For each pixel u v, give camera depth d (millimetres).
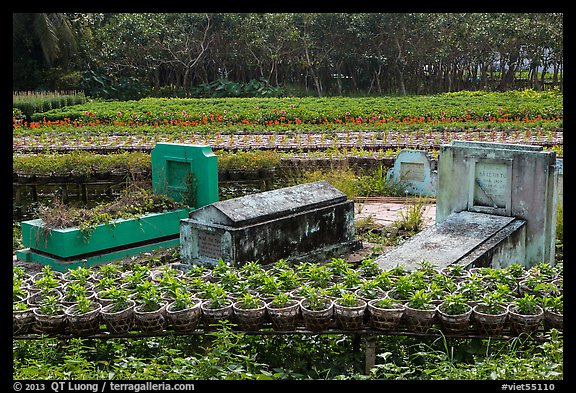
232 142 18344
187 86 42938
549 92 35594
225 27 41188
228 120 23906
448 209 9484
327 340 5988
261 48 41812
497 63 50875
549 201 8750
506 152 8883
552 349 5215
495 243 8203
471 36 40125
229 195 13977
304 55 43094
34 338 5648
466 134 19859
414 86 45812
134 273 6457
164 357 5395
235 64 44531
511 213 8953
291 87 43688
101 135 20141
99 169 13258
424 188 13531
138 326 5730
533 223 8797
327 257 9602
